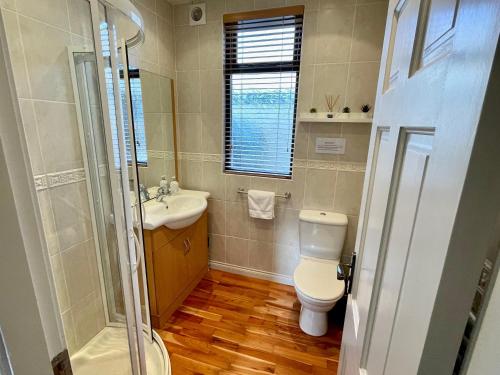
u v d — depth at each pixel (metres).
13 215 0.32
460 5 0.32
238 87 2.22
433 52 0.42
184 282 2.15
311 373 1.57
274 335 1.84
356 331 0.85
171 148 2.35
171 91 2.28
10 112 0.31
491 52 0.24
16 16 0.99
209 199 2.48
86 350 1.33
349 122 1.96
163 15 2.08
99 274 1.29
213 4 2.06
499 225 0.29
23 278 0.34
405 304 0.43
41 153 1.14
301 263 2.03
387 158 0.66
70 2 0.94
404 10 0.62
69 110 1.15
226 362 1.63
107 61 0.98
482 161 0.27
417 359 0.35
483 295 0.31
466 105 0.28
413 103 0.48
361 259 0.91
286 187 2.23
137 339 1.24
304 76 1.98
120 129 1.10
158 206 1.99
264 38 2.06
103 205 1.20
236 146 2.36
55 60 1.06
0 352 0.35
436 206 0.34
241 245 2.50
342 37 1.84
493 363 0.29
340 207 2.13
